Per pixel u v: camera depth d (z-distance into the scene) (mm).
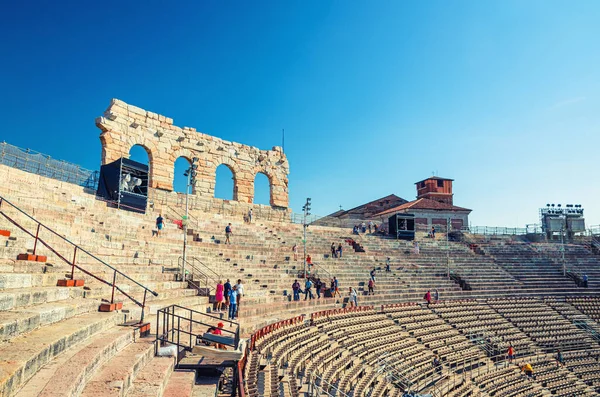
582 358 32875
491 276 44125
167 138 36719
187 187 23953
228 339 11750
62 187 25656
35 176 23859
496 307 37625
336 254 38812
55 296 11055
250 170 42656
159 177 35719
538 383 28438
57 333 8430
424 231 58062
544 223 62938
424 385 23578
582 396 28266
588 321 38000
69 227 18844
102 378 7805
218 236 33000
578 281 45844
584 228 62469
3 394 5562
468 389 25016
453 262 45938
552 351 33156
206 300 20016
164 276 20578
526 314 37375
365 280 36125
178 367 10922
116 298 13906
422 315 32625
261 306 23188
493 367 28688
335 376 19531
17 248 13000
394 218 51000
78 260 16859
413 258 44656
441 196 73875
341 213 77875
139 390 8188
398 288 36406
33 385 6391
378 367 22656
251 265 30047
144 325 11938
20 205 17797
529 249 54594
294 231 41875
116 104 33375
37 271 12414
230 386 12070
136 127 34625
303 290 29734
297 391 14938
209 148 39594
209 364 11055
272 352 17547
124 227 24438
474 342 31234
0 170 21531
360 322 27719
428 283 39562
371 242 46594
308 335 21891
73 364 7465
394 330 28547
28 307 9531
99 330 10320
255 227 38469
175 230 28578
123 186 29125
